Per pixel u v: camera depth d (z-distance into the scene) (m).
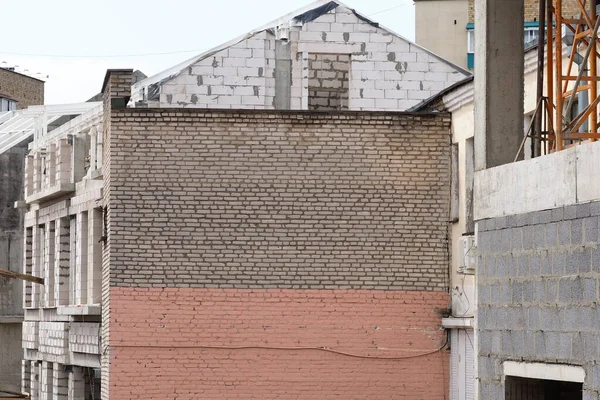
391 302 38.81
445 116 39.31
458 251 37.97
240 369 38.44
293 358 38.53
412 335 38.72
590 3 22.27
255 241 38.84
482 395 22.72
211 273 38.72
